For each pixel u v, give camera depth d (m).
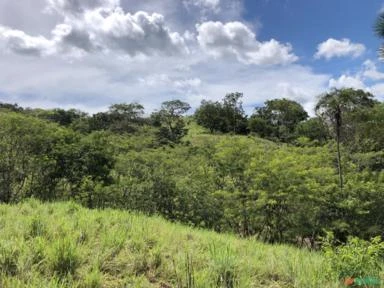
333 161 20.66
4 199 24.70
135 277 4.36
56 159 26.41
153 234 6.27
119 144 33.44
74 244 4.77
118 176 28.83
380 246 4.99
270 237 19.58
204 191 23.78
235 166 20.47
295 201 18.27
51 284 3.65
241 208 19.42
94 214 7.85
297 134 73.62
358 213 16.81
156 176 26.73
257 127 94.00
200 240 6.71
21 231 5.50
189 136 88.44
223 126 102.56
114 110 83.94
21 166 25.72
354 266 4.68
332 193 17.67
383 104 27.28
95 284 3.92
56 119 75.94
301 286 4.49
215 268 4.51
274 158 19.88
